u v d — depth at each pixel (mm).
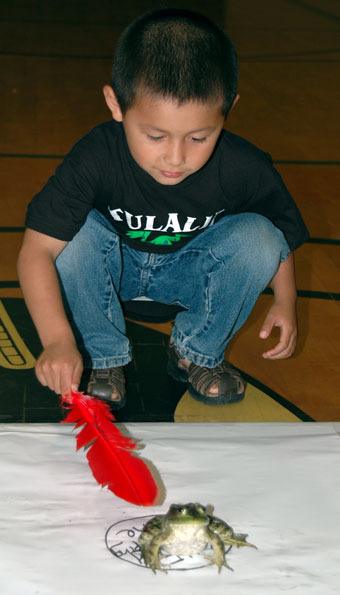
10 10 7266
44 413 2236
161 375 2434
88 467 1533
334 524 1405
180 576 1284
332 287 3010
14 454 1555
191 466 1543
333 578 1284
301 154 4328
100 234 2092
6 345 2543
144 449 1588
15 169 3938
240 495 1470
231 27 7059
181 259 2223
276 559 1321
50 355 1746
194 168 1745
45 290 1906
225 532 1337
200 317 2238
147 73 1671
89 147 2004
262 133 4625
